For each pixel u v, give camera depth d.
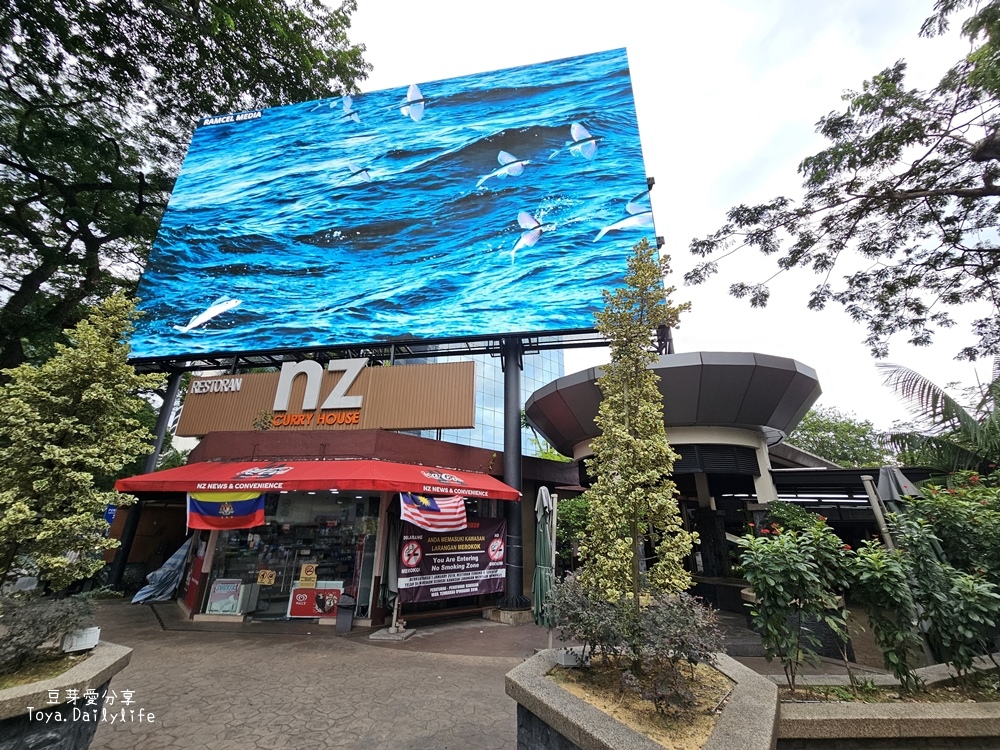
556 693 3.21
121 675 5.73
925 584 4.30
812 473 10.17
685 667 3.78
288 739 4.06
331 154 16.69
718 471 10.21
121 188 18.17
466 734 4.20
